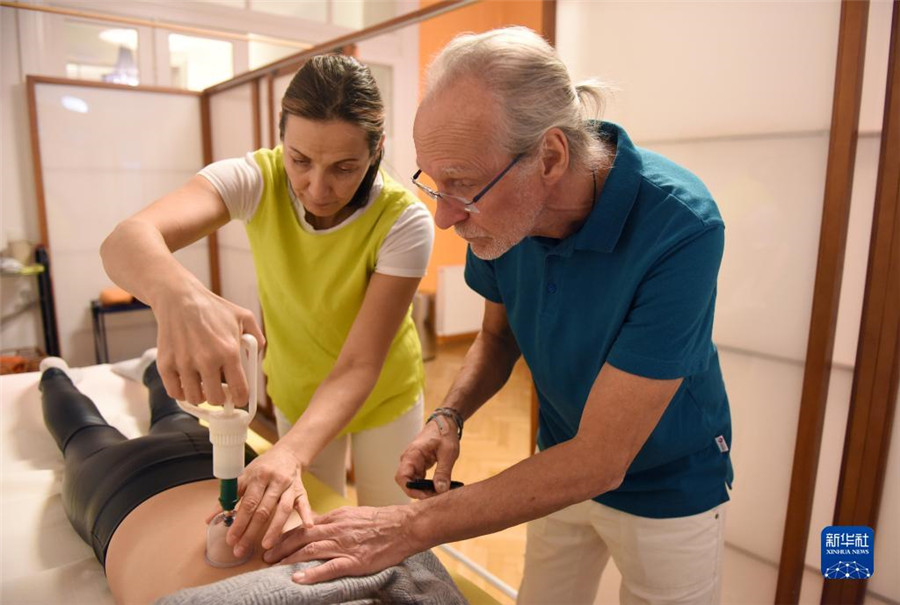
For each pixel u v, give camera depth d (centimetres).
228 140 342
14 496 116
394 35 366
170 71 344
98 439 116
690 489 96
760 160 127
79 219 334
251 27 302
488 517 72
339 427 98
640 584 102
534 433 175
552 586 117
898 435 113
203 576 79
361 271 112
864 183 114
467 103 65
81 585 92
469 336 481
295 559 76
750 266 132
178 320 70
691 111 137
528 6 419
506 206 70
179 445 105
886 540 117
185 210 94
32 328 332
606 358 81
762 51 124
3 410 156
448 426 101
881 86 109
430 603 74
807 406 123
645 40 144
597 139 80
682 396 91
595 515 105
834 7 113
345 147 89
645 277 76
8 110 308
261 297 129
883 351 111
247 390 74
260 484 84
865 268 115
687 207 74
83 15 267
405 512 76
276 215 112
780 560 132
